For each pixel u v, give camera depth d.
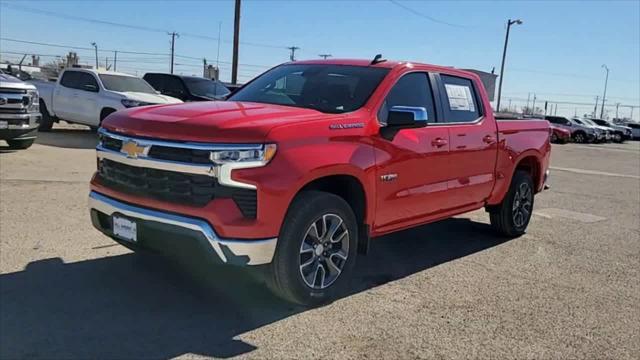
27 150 12.24
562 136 38.03
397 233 7.19
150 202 4.04
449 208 5.79
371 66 5.32
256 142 3.86
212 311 4.27
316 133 4.21
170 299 4.45
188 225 3.82
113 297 4.43
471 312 4.57
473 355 3.81
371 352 3.76
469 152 5.88
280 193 3.91
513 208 7.02
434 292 5.00
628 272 5.95
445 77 5.84
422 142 5.20
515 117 7.52
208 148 3.80
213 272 5.06
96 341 3.70
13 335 3.72
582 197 11.31
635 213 9.65
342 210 4.43
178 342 3.75
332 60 5.65
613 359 3.88
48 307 4.18
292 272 4.11
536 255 6.44
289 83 5.38
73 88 15.89
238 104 4.79
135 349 3.62
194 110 4.36
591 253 6.66
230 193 3.81
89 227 6.27
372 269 5.61
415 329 4.17
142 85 16.19
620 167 19.91
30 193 7.82
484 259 6.16
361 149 4.54
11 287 4.51
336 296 4.74
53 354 3.50
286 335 3.94
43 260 5.17
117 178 4.36
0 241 5.62
